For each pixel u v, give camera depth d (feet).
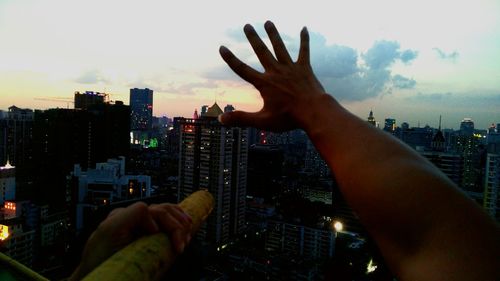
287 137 494.18
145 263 2.73
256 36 4.15
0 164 350.84
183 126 238.68
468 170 168.76
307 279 148.25
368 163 2.73
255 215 258.57
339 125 3.24
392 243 2.30
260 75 3.93
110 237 3.38
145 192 246.68
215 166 224.94
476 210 2.16
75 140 363.15
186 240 3.42
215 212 217.56
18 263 4.69
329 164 3.10
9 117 367.86
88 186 232.12
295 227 196.24
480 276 1.80
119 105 412.16
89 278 2.39
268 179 343.67
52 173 332.39
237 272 165.07
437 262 1.95
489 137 182.70
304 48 4.09
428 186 2.33
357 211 2.60
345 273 118.83
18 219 182.50
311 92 3.73
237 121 3.91
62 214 218.18
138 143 556.51
